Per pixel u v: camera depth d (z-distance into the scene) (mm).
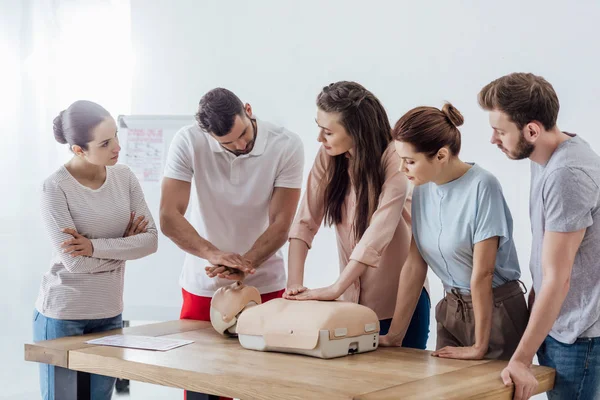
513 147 1627
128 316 3625
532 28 3189
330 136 1974
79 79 3943
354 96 1936
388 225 1956
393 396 1438
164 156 3580
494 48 3277
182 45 4031
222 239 2414
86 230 2314
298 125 3773
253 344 1910
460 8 3342
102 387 2365
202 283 2424
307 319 1819
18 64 3803
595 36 3062
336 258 3674
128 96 4098
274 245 2312
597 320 1650
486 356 1845
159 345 1975
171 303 3572
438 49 3404
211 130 2146
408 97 3490
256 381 1574
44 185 2266
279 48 3789
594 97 3078
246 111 2305
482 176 1768
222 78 3939
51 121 3875
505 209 1800
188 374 1669
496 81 1636
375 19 3547
